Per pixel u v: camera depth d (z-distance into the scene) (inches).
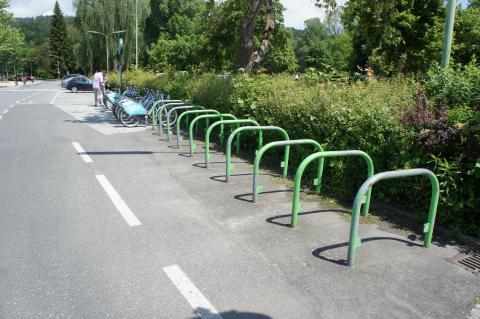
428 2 887.7
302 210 218.8
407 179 207.2
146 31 2294.5
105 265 154.3
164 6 2233.0
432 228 177.6
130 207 216.2
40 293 135.5
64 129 481.1
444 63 242.5
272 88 346.3
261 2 500.1
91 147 373.7
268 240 179.6
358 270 155.7
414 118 203.2
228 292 138.4
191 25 2018.9
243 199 233.5
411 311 131.2
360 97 258.7
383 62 787.4
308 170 271.9
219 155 348.2
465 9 943.0
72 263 155.2
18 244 170.2
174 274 148.9
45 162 311.3
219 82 440.8
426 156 197.0
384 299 137.3
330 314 128.2
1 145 376.2
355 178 238.8
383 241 183.3
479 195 184.2
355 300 136.1
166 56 1473.9
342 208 223.8
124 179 268.8
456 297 140.2
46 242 172.6
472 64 229.1
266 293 138.6
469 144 181.3
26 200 224.1
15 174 275.4
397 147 211.6
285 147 274.1
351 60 1518.2
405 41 836.6
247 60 516.4
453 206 185.8
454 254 172.9
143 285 141.3
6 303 129.8
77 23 2094.0
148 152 356.2
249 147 356.5
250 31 511.2
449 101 212.2
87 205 218.2
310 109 273.7
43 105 810.2
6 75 3550.7
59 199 226.7
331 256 166.1
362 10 530.3
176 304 131.1
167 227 191.2
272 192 248.1
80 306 129.0
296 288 142.0
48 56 4252.0
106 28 1937.7
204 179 273.1
